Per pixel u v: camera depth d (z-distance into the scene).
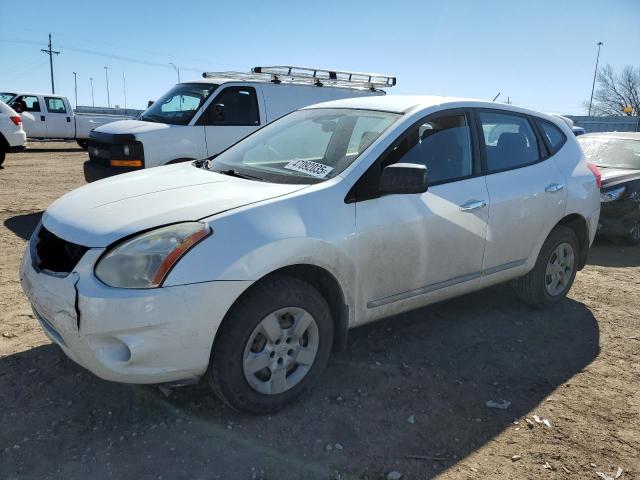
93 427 2.88
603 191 7.36
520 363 3.78
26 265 3.04
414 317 4.47
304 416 3.04
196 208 2.85
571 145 4.82
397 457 2.74
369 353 3.81
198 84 8.31
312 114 4.18
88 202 3.11
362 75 9.38
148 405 3.08
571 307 4.89
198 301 2.61
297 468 2.63
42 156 17.41
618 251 7.34
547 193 4.32
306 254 2.93
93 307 2.55
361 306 3.32
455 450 2.82
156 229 2.69
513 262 4.23
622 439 2.96
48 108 19.22
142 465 2.61
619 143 8.67
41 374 3.35
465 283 3.91
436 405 3.21
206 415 3.01
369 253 3.24
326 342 3.18
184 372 2.70
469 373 3.61
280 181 3.36
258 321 2.84
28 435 2.79
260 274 2.76
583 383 3.54
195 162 4.18
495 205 3.93
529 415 3.15
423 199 3.51
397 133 3.50
